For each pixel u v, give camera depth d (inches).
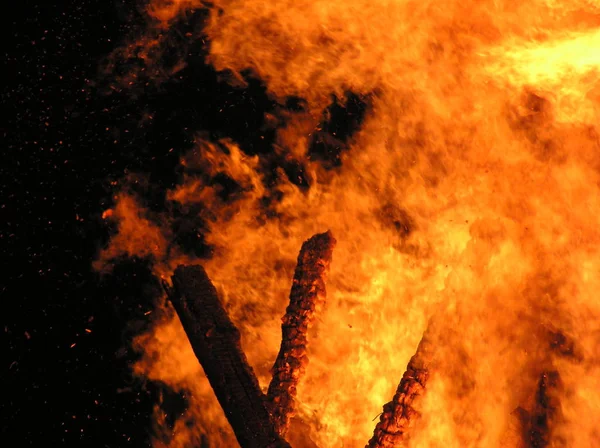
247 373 78.4
